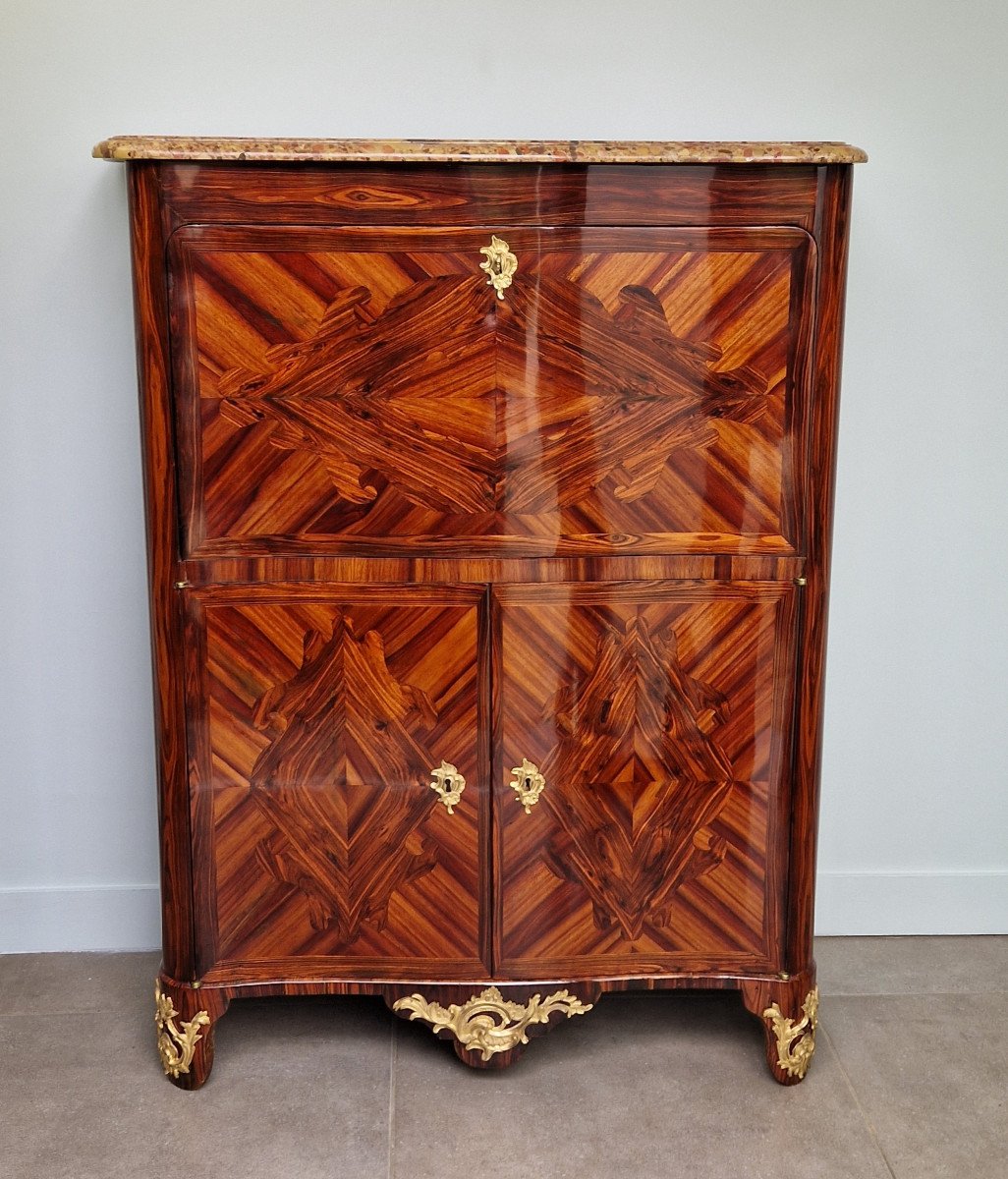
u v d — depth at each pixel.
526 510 1.89
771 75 2.23
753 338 1.85
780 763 1.98
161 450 1.85
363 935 2.02
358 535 1.89
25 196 2.21
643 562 1.91
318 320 1.82
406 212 1.79
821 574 1.93
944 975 2.39
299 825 1.98
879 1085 2.06
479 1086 2.06
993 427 2.36
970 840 2.51
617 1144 1.92
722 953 2.04
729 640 1.94
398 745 1.96
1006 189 2.27
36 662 2.38
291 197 1.78
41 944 2.46
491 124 2.23
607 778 1.97
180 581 1.89
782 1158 1.89
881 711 2.47
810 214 1.81
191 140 1.81
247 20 2.18
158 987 2.04
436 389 1.85
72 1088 2.04
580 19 2.20
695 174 1.79
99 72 2.18
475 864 1.99
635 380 1.86
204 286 1.81
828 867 2.52
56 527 2.33
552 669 1.94
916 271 2.30
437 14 2.19
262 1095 2.03
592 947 2.03
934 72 2.23
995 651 2.45
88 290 2.25
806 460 1.89
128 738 2.42
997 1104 2.02
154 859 2.46
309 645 1.92
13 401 2.28
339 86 2.21
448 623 1.92
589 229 1.81
